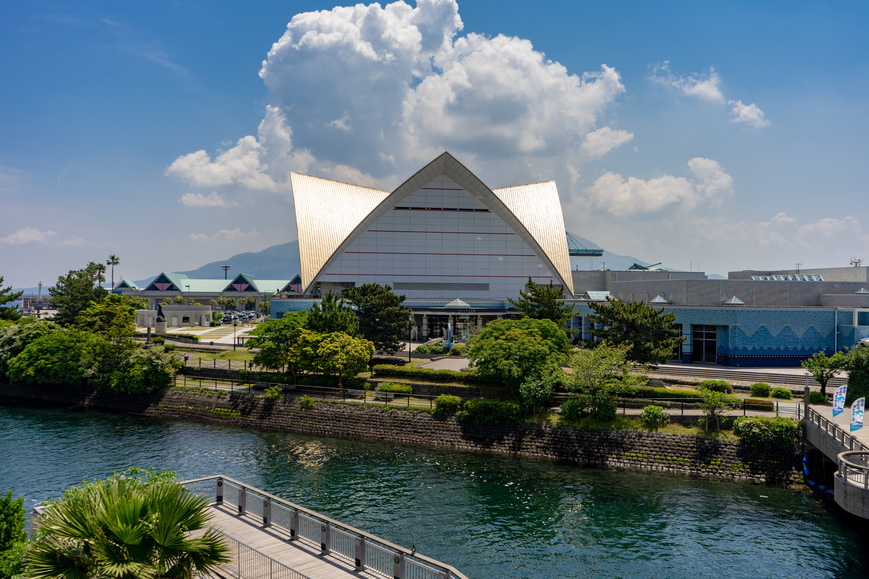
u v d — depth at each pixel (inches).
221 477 1091.3
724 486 1617.9
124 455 1914.4
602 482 1652.3
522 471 1758.1
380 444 2095.2
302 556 871.7
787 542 1246.3
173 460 1857.8
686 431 1831.9
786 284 3164.4
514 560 1163.3
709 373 2474.2
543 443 1947.6
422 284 4050.2
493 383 2326.5
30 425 2375.7
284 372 2755.9
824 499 1512.1
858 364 1877.5
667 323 2261.3
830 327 2664.9
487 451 1993.1
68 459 1859.0
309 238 4158.5
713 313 2723.9
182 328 5275.6
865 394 1844.2
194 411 2554.1
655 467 1782.7
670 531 1305.4
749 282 3203.7
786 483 1635.1
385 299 2910.9
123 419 2516.0
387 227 4033.0
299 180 4370.1
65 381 2918.3
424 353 3152.1
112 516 589.9
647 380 2187.5
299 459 1881.2
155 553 593.9
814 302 3152.1
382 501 1485.0
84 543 589.0
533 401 2036.2
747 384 2256.4
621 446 1849.2
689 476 1716.3
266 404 2454.5
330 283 4037.9
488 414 2063.2
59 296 4574.3
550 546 1226.0
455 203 4069.9
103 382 2753.4
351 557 870.4
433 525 1331.2
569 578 1093.1
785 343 2662.4
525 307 2719.0
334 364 2401.6
